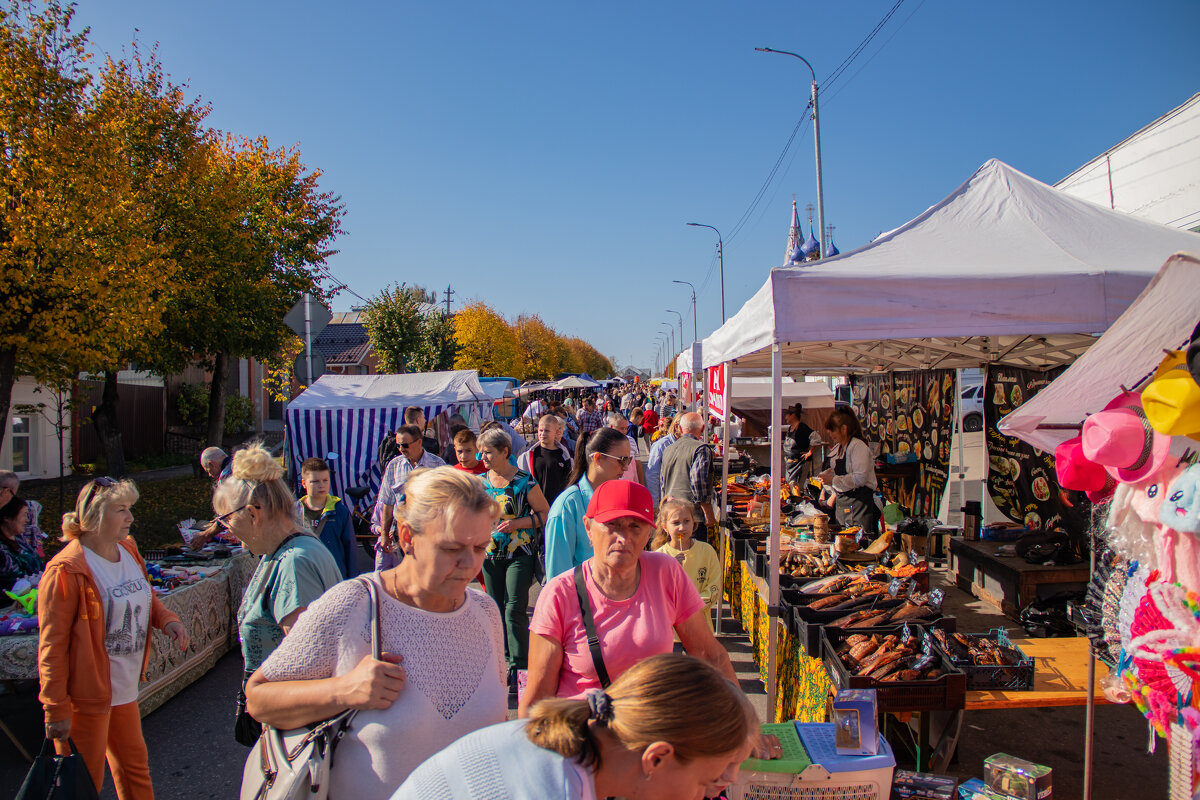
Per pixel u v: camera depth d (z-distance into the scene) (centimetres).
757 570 527
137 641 318
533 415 1706
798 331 368
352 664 175
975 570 602
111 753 313
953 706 307
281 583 266
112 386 1531
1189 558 223
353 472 938
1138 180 784
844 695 281
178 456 2150
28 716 458
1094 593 286
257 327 1870
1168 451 223
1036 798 285
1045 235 416
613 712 130
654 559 262
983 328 357
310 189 2186
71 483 1552
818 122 1359
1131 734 425
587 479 400
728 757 129
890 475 843
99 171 1105
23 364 1122
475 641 187
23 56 1041
